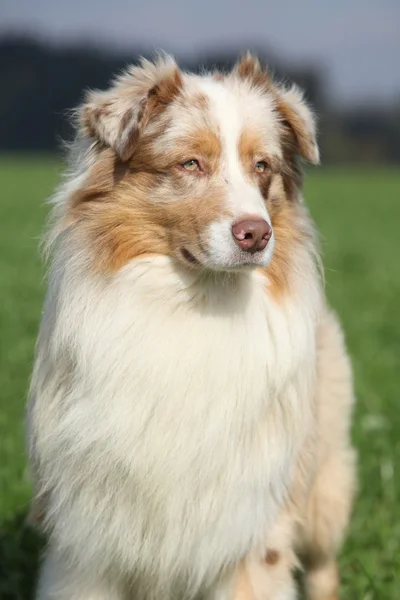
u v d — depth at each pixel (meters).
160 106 7.12
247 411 6.88
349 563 9.15
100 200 6.96
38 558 8.84
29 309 18.19
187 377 6.78
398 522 9.67
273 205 7.26
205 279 6.82
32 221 34.03
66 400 6.94
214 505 6.92
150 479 6.84
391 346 16.89
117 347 6.73
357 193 55.09
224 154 6.95
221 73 8.02
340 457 8.56
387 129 102.44
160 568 7.11
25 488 9.77
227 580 7.20
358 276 25.69
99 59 105.81
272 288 7.01
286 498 7.27
